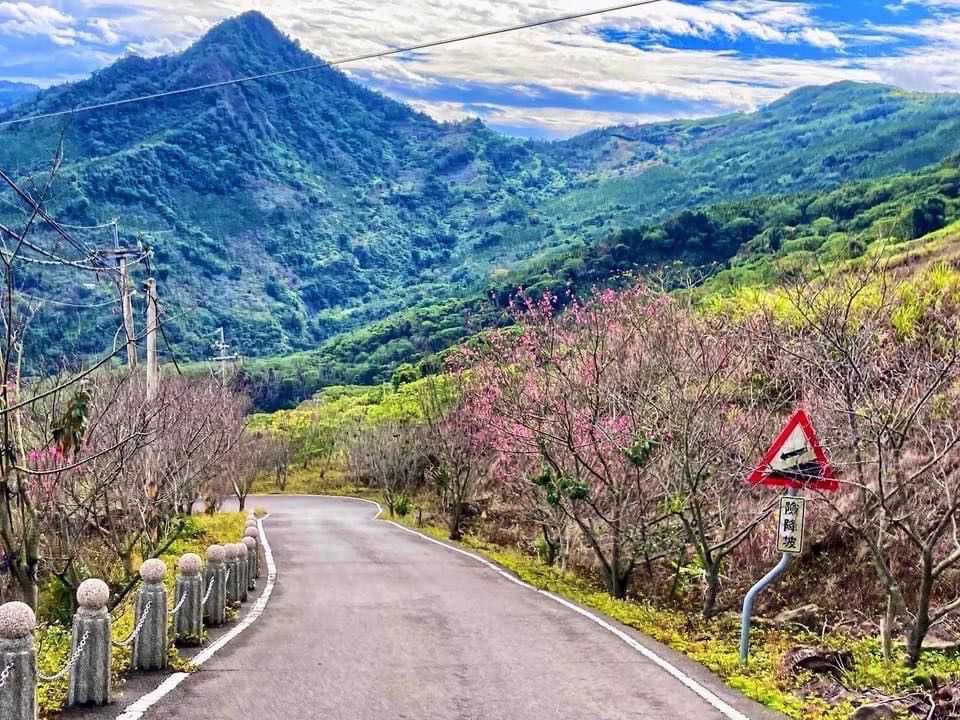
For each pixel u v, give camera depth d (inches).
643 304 669.9
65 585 521.3
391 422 1806.1
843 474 480.4
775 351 572.7
